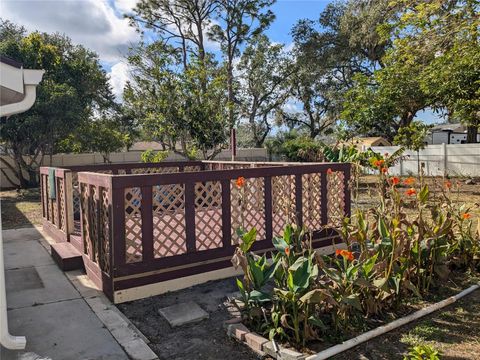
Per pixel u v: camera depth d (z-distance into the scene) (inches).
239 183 153.6
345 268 130.0
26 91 119.1
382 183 172.9
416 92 490.6
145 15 962.1
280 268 127.3
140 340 124.0
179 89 557.9
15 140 560.1
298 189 213.9
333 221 223.0
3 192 587.8
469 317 135.7
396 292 136.7
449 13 378.9
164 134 587.2
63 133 581.0
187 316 139.1
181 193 178.5
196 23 1007.6
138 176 157.3
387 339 121.0
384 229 144.3
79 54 841.5
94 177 168.7
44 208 289.0
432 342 118.5
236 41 1049.5
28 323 136.6
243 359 112.0
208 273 178.5
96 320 138.9
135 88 578.9
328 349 112.3
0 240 115.3
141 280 159.8
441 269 161.0
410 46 411.2
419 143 520.4
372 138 978.7
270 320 125.4
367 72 1003.9
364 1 816.3
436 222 171.6
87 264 187.2
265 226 198.7
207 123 563.5
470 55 386.0
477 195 424.2
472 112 421.1
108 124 765.9
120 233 154.4
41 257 221.8
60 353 116.1
